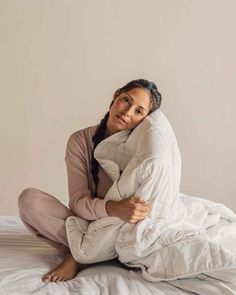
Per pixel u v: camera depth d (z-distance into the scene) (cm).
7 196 284
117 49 271
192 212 168
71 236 153
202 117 275
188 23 269
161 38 270
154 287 133
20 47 271
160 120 155
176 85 273
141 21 269
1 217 204
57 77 274
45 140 280
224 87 273
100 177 162
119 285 132
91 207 151
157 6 268
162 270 138
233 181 280
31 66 273
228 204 282
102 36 271
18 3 268
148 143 146
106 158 159
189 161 278
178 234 142
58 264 153
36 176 282
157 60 271
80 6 269
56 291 131
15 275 139
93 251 148
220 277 133
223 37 270
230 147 277
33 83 274
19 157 280
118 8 268
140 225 142
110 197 149
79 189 159
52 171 282
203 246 138
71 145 165
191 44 270
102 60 273
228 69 272
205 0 268
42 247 168
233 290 129
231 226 173
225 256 134
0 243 169
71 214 159
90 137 166
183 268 134
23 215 157
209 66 272
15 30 270
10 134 278
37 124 278
